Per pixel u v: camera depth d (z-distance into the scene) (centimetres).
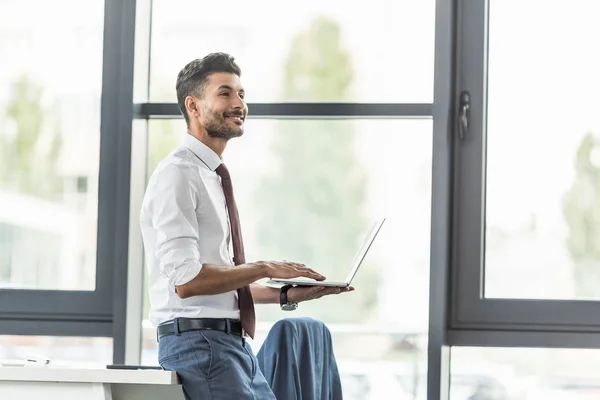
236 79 366
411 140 471
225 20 482
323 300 474
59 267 479
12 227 482
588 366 461
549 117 470
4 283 480
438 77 463
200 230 350
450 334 466
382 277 470
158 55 484
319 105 472
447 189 461
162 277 345
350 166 475
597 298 463
